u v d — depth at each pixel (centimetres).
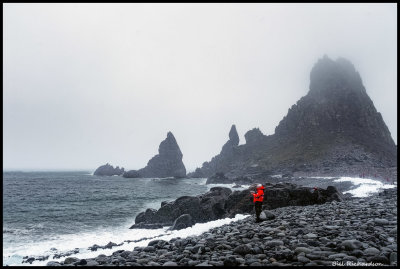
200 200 3088
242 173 15325
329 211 1697
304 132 17062
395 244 826
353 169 10912
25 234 2589
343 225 1173
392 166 11700
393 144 16812
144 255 943
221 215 3030
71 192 7806
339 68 18912
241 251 827
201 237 1218
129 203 5331
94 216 3781
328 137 15688
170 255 919
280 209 2486
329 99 17650
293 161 14312
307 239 937
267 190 2916
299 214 1670
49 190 8494
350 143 14575
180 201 3041
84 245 2094
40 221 3375
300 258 718
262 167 15000
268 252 809
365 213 1464
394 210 1485
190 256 841
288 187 3075
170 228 2653
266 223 1433
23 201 5609
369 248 763
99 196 6700
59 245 2117
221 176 13250
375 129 16538
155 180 17238
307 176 10944
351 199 2844
